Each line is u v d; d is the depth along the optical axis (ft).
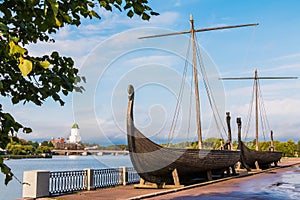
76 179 45.42
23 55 8.07
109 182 52.29
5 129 9.16
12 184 55.98
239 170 96.58
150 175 51.26
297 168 114.83
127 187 51.78
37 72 10.96
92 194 42.73
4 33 7.75
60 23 8.81
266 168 111.34
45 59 11.80
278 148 219.41
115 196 41.39
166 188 51.47
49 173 40.34
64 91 11.76
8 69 10.44
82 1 11.20
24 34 10.54
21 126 9.62
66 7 10.59
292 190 52.70
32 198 38.09
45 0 8.25
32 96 11.36
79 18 12.08
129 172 58.75
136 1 12.59
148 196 42.60
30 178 38.58
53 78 11.25
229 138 85.61
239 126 93.25
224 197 44.27
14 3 9.37
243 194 47.62
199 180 65.57
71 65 12.19
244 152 92.89
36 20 8.93
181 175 57.21
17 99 11.32
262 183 63.36
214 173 72.84
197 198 42.93
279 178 75.31
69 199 38.29
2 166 9.07
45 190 39.52
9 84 11.01
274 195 47.11
